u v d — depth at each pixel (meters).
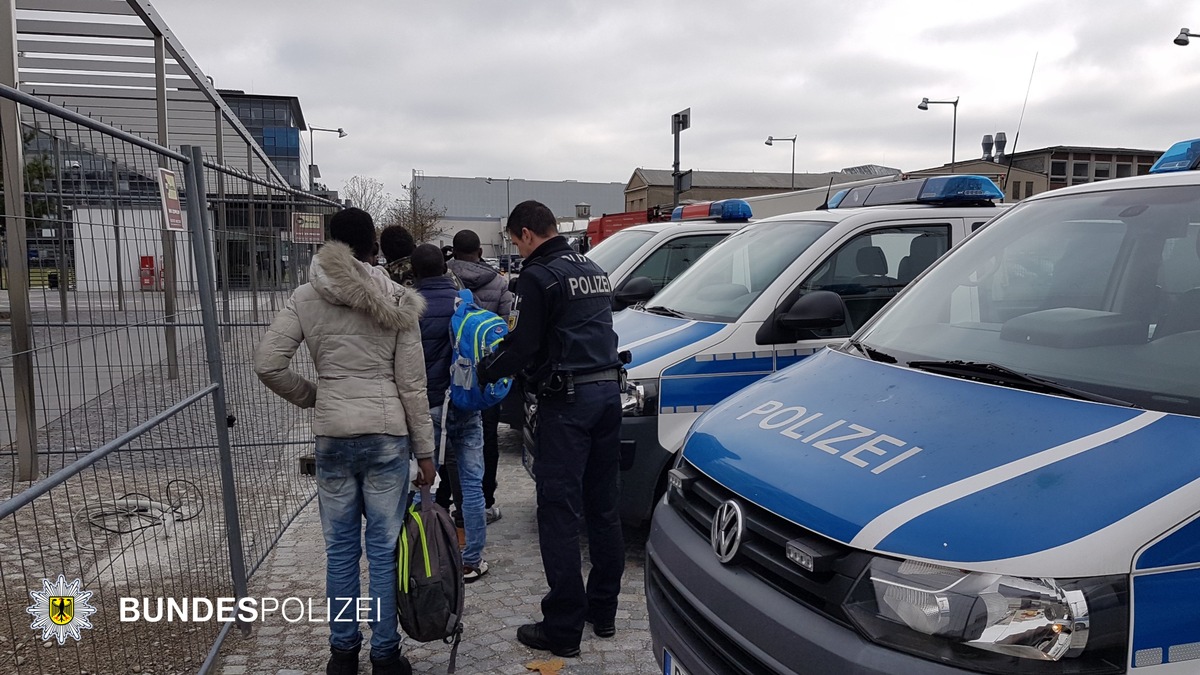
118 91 12.31
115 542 4.59
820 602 2.10
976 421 2.29
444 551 3.36
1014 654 1.77
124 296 4.37
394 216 49.94
